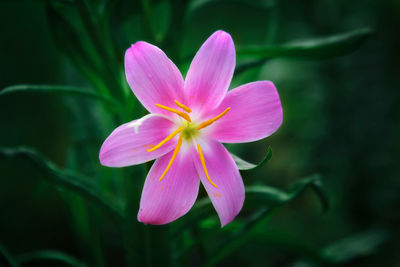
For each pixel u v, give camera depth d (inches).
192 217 15.2
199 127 13.4
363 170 35.0
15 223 31.4
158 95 13.3
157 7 16.6
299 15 39.6
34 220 32.2
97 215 16.3
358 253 19.2
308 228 35.8
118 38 15.0
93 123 17.2
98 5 16.1
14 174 32.3
